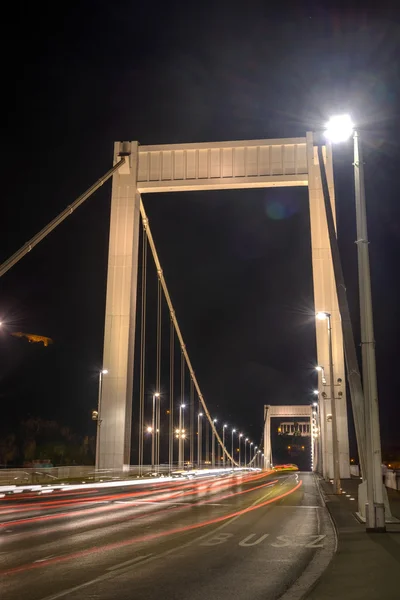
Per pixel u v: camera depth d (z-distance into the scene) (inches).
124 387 2261.3
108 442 2208.4
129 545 568.1
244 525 751.1
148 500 1256.8
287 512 948.6
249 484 2178.9
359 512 726.5
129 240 2415.1
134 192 2461.9
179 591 370.3
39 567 450.6
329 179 2389.3
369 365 594.2
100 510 986.1
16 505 1109.7
